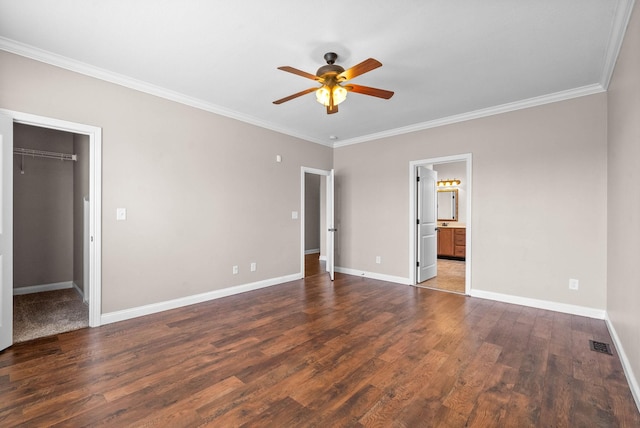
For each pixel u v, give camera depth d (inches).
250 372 85.8
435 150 177.9
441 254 295.3
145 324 121.0
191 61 111.3
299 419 66.6
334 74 97.3
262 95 142.4
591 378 82.9
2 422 64.7
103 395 74.7
